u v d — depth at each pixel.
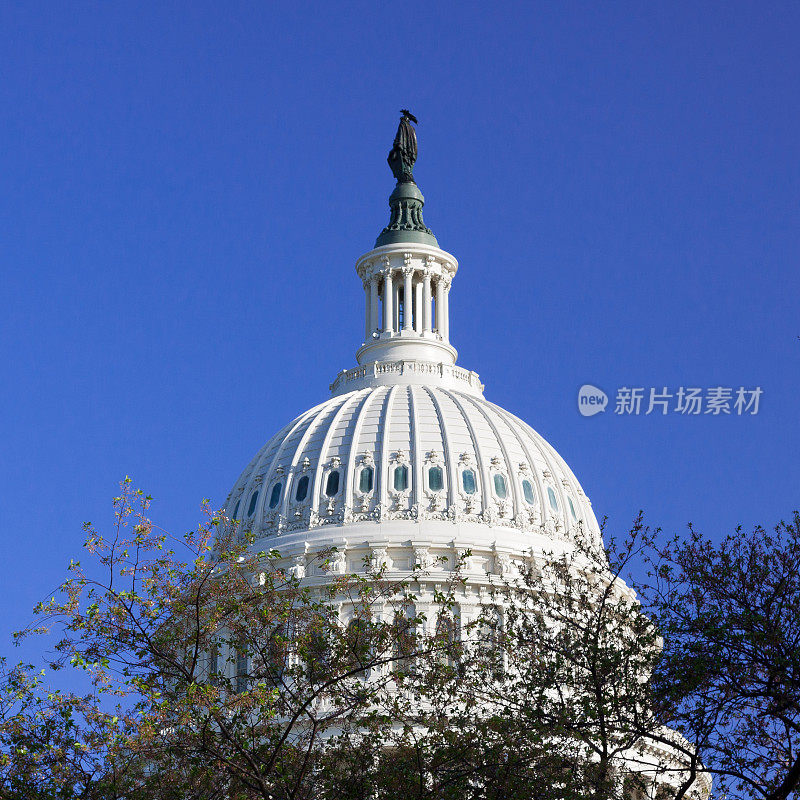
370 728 62.78
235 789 58.50
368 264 151.62
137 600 59.44
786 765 56.69
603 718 58.81
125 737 57.44
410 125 161.00
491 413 135.00
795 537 59.75
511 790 58.31
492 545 121.25
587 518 132.62
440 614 65.69
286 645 61.31
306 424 135.62
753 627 57.19
